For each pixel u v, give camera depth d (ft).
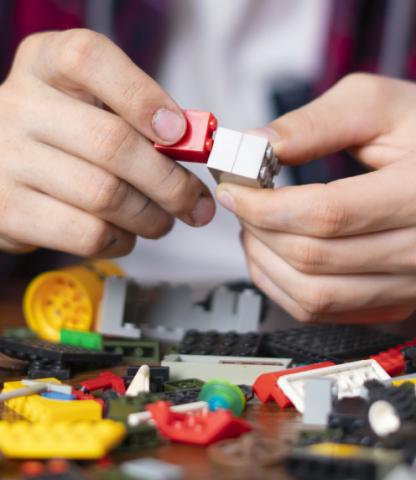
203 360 1.59
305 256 1.57
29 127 1.67
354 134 1.74
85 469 1.16
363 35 2.67
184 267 2.81
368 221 1.54
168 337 1.84
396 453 1.15
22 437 1.18
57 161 1.65
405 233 1.57
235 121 2.76
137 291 1.84
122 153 1.58
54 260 2.86
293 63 2.73
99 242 1.70
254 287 2.00
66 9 2.68
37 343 1.62
